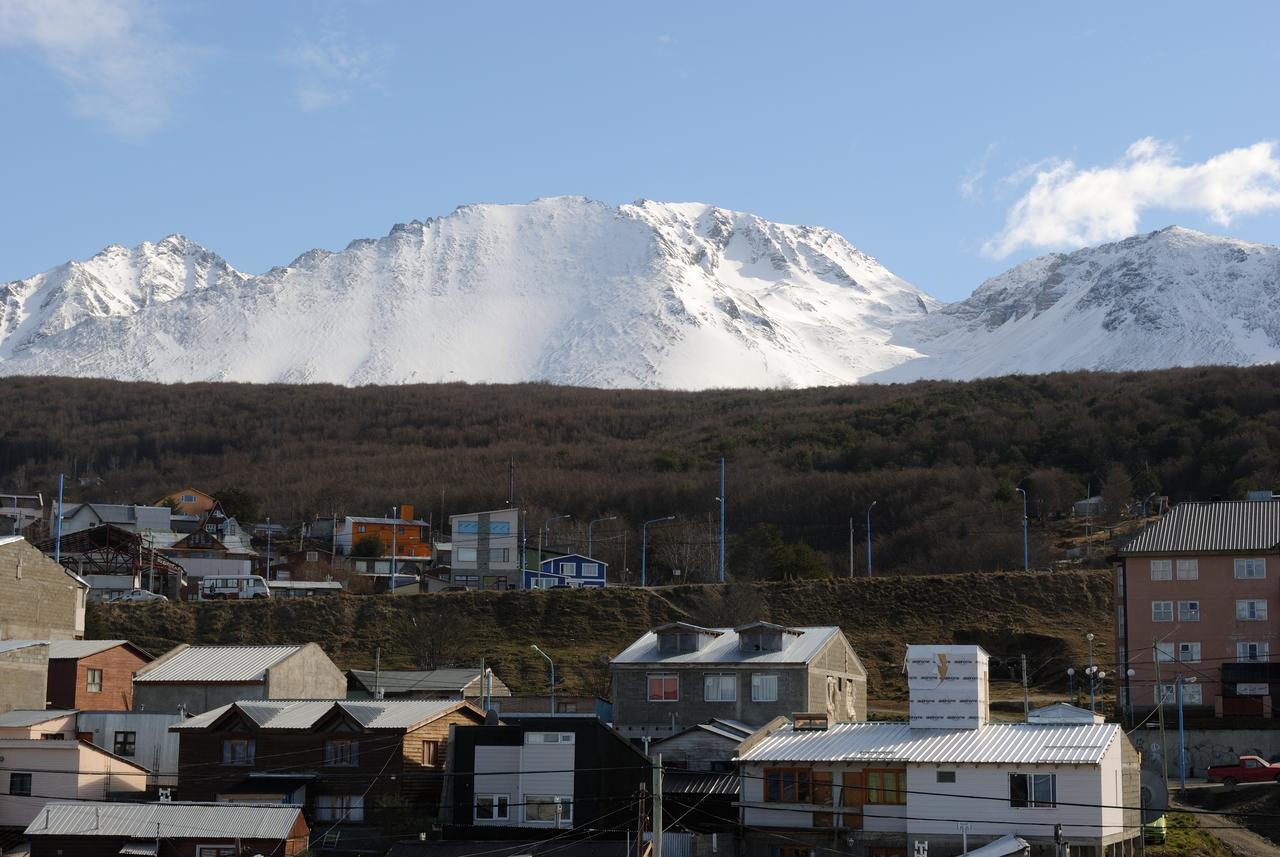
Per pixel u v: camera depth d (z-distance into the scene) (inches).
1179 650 3821.4
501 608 5182.1
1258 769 3179.1
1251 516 3959.2
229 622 5083.7
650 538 6978.4
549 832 2541.8
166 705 3159.5
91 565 5595.5
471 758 2618.1
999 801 2289.6
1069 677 4338.1
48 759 2755.9
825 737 2546.8
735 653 3314.5
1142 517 6712.6
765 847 2429.9
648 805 2507.4
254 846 2380.7
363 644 4913.9
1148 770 2920.8
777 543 6240.2
